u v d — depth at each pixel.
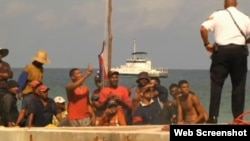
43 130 14.35
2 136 14.76
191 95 16.91
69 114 18.06
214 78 14.45
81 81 17.78
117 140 13.51
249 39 14.48
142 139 13.23
